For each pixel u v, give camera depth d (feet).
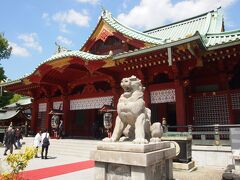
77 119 94.84
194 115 58.75
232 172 29.71
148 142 21.50
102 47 79.15
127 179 19.97
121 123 23.73
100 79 75.25
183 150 40.81
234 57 52.34
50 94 91.15
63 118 83.76
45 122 92.68
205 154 44.83
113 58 57.31
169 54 47.32
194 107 59.21
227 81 55.42
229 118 54.08
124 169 20.30
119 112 23.81
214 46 48.06
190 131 48.03
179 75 55.98
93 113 91.30
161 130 24.29
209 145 45.70
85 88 80.79
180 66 55.93
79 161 49.83
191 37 44.70
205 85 60.34
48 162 48.52
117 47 75.15
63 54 67.00
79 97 82.07
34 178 33.24
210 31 68.33
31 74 77.30
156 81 66.80
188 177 34.32
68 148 63.52
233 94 54.60
